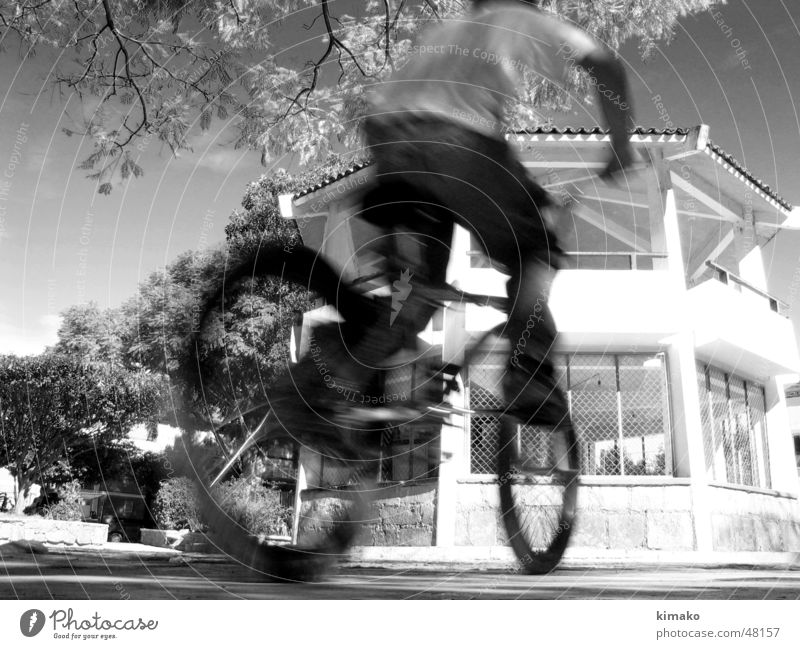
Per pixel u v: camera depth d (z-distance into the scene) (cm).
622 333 1268
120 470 1025
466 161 178
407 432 189
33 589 163
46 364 1338
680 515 1205
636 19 455
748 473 1516
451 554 646
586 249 1359
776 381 1608
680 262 1272
